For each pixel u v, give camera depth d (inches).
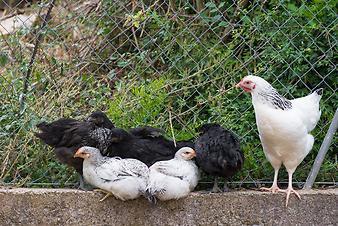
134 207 231.1
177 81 259.8
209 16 287.3
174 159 233.9
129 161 228.1
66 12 320.5
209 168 231.1
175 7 291.3
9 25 336.2
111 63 284.5
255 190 241.8
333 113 260.7
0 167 251.0
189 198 231.9
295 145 227.9
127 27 293.6
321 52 266.4
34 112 253.4
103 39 288.8
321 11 265.1
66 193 231.8
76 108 260.7
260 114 228.1
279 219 233.3
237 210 233.1
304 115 230.7
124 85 262.7
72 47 291.9
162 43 278.2
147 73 271.9
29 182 249.8
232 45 266.1
